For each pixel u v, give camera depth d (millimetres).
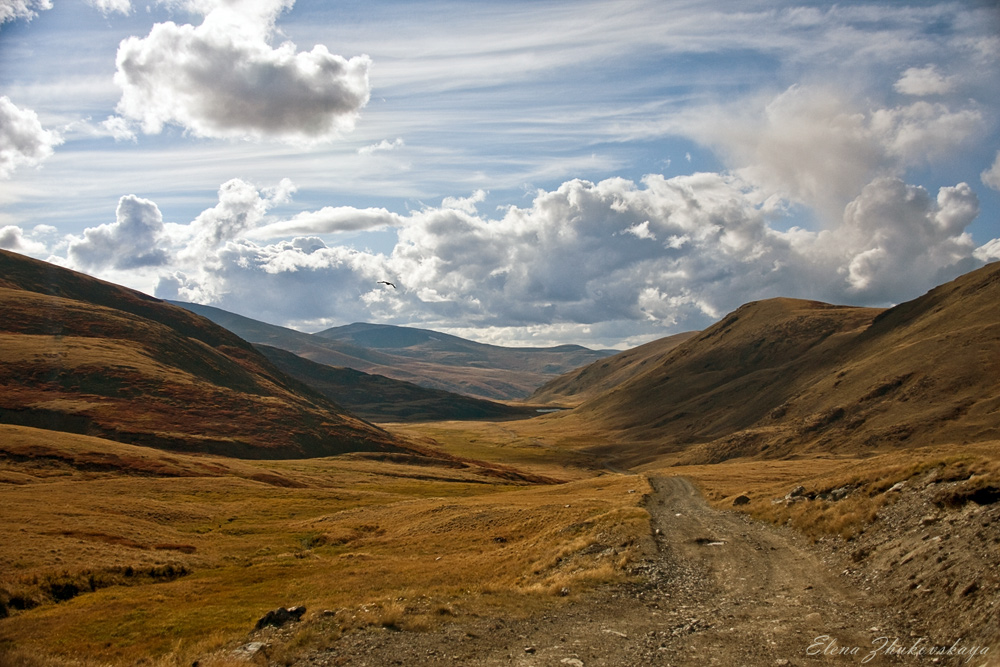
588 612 22500
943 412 155250
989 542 19047
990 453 67625
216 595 35500
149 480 90562
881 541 25516
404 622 20641
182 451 137125
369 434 193250
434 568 40938
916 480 29984
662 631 19891
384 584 35031
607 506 56500
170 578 43688
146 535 56531
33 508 60594
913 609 18422
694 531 38844
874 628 17891
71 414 140500
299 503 85812
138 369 176250
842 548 27922
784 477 80125
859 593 21672
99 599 35125
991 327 182250
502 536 52625
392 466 148875
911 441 150750
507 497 81875
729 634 18938
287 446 159375
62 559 42281
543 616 21984
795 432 189875
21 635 26844
